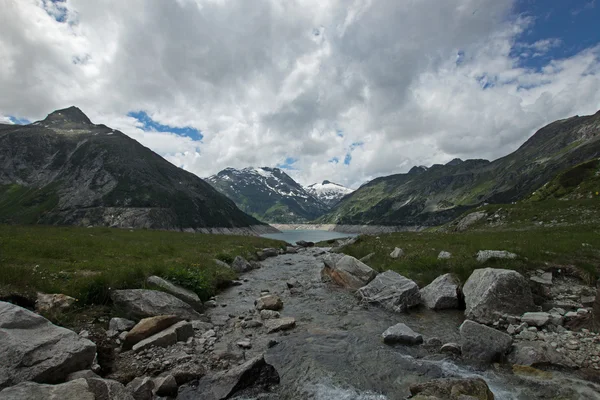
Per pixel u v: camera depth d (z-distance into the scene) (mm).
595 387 7359
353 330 11711
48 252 17094
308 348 10086
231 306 15008
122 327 10188
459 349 9648
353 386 7816
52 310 9688
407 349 9984
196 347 9805
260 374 7938
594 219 30359
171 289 13406
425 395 6715
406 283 15148
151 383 7344
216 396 7289
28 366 6125
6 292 9328
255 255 32250
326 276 21250
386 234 39875
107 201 182625
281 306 14930
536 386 7547
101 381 6168
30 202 180000
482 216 46344
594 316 10445
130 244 24906
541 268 15180
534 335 10195
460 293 14406
